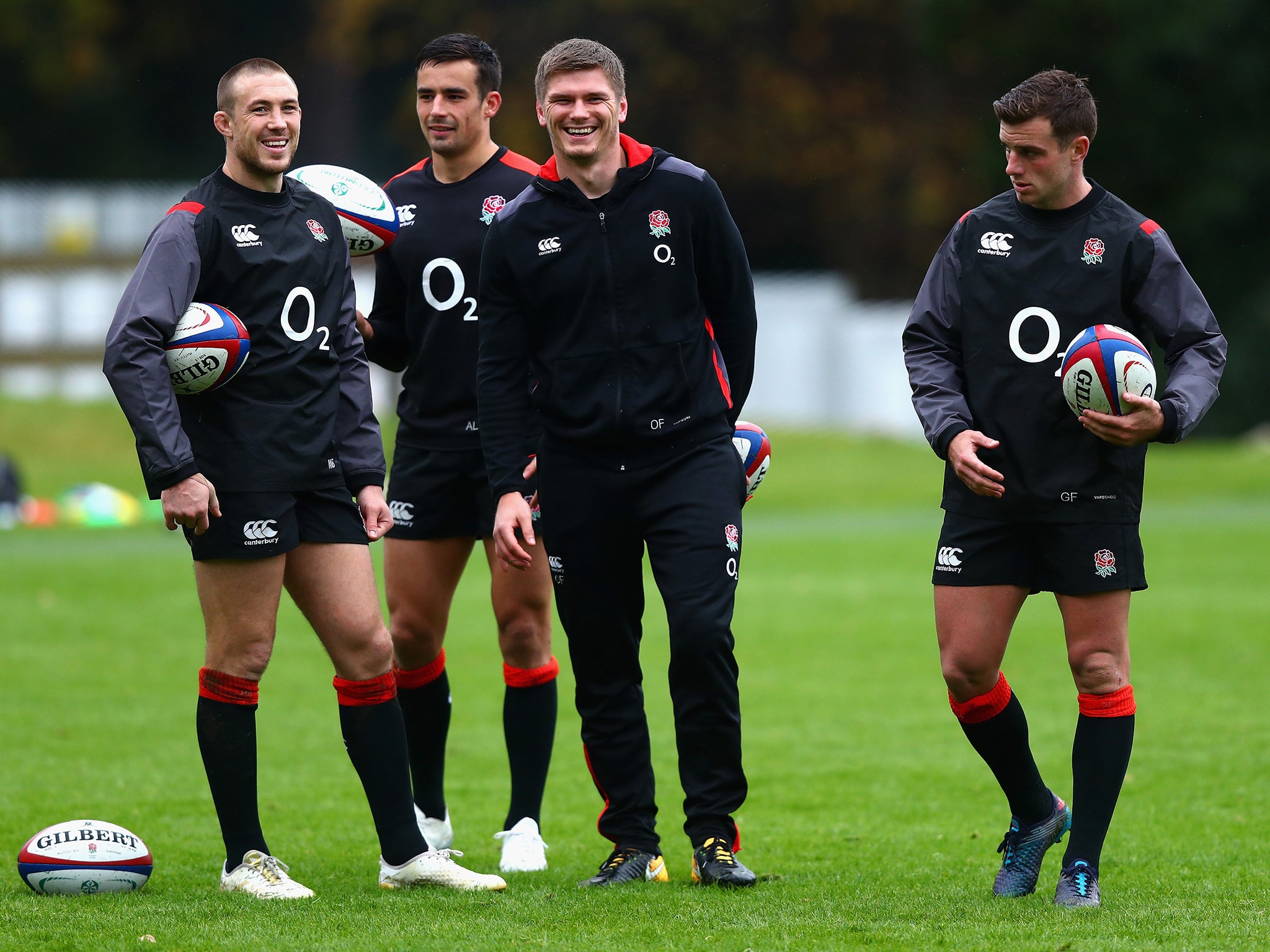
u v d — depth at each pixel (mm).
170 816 25438
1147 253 18500
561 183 19766
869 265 143750
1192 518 73562
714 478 19922
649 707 36531
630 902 18438
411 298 23078
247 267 18891
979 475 18031
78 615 48188
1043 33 116188
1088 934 16719
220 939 16578
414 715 23297
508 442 20172
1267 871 20875
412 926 17156
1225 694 35812
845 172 139625
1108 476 18469
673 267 19750
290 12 161625
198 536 18781
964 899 18875
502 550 19797
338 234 19938
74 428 98938
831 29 140750
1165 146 116375
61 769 29172
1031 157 18406
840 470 95688
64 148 159750
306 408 19219
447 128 22750
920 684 38094
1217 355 18406
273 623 19375
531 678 22797
